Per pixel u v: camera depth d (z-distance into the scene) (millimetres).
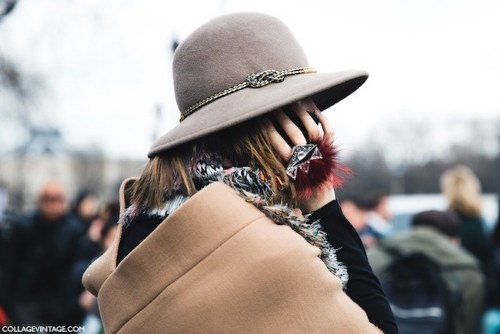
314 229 1315
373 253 3945
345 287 1336
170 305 1254
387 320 1338
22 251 5820
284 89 1342
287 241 1247
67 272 5805
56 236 5852
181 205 1298
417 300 3730
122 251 1414
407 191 69188
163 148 1362
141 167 1689
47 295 5770
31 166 46906
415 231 4000
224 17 1446
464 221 5777
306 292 1224
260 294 1222
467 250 5727
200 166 1361
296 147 1353
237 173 1331
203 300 1233
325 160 1374
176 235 1276
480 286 3842
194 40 1434
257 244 1242
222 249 1252
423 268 3768
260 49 1402
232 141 1372
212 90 1392
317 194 1391
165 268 1276
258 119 1375
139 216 1427
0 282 5562
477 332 3873
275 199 1334
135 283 1300
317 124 1470
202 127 1329
